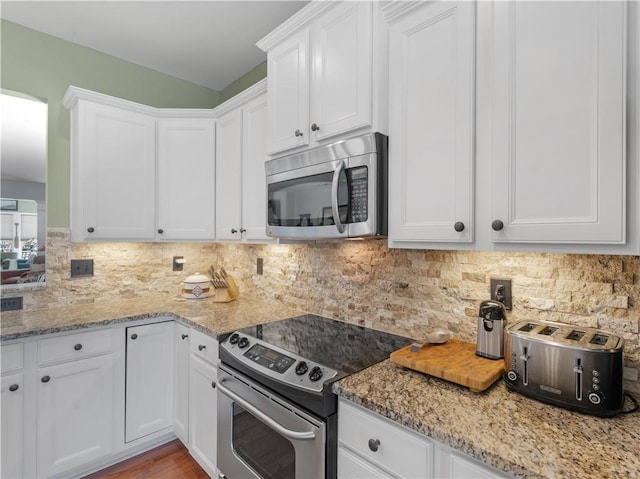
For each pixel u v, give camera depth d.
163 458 2.04
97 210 2.07
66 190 2.21
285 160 1.62
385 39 1.33
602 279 1.05
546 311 1.16
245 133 2.07
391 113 1.26
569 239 0.86
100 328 1.88
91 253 2.30
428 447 0.87
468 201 1.05
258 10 1.96
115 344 1.93
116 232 2.14
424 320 1.49
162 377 2.10
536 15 0.92
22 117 2.09
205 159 2.33
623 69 0.79
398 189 1.24
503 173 0.97
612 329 1.03
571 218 0.86
